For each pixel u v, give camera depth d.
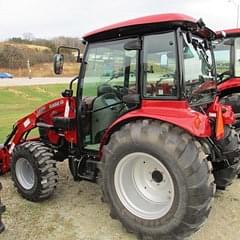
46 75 39.81
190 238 3.76
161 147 3.43
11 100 17.53
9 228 4.02
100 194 4.98
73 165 4.63
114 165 3.80
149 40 3.74
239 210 4.39
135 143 3.60
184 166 3.33
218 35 5.52
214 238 3.76
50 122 5.16
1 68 43.06
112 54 4.16
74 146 4.73
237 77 7.11
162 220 3.56
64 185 5.34
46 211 4.46
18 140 5.57
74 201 4.75
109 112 4.35
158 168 3.70
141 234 3.73
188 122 3.39
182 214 3.39
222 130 3.93
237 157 4.41
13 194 5.05
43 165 4.60
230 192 4.95
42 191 4.61
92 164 4.45
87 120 4.59
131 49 3.84
